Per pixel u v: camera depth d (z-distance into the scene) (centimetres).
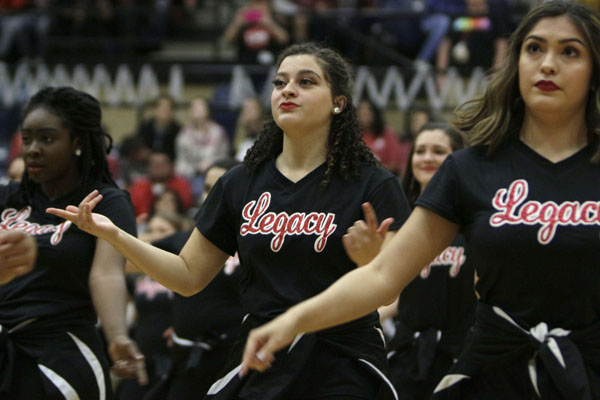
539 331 512
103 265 646
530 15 525
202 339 839
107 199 676
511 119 540
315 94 599
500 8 1823
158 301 975
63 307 654
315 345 579
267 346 464
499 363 528
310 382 577
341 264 584
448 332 796
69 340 654
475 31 1833
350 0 2141
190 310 843
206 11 2380
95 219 571
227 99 1977
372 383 583
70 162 682
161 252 603
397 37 1948
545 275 506
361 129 620
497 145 532
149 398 879
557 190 511
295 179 604
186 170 1706
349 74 622
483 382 539
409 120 1812
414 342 806
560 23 513
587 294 503
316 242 582
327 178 597
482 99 555
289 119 596
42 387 645
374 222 514
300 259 584
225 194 620
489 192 521
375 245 516
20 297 654
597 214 501
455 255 795
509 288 519
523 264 508
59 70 2072
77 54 2138
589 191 507
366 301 498
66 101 680
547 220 503
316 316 481
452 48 1852
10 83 2053
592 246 497
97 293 639
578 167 516
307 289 582
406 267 520
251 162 619
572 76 511
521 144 531
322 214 588
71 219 565
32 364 649
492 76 562
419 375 787
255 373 580
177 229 1040
